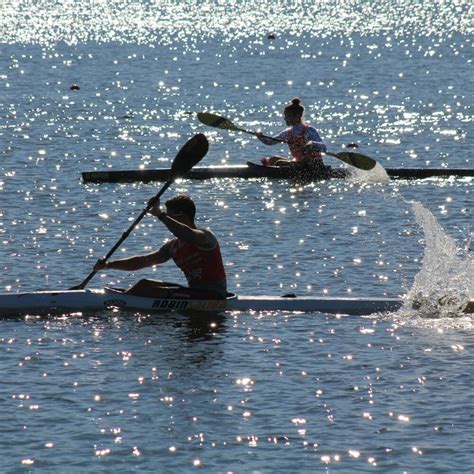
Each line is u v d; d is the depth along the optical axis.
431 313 44.31
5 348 39.50
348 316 43.94
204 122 75.06
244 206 68.88
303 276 51.00
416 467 29.89
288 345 40.12
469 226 61.97
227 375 36.91
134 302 44.41
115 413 33.50
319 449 31.00
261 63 179.12
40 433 31.95
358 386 35.91
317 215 65.56
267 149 96.94
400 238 59.06
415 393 35.25
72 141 96.31
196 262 44.19
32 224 61.56
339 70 167.12
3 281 49.50
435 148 94.19
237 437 31.84
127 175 76.75
